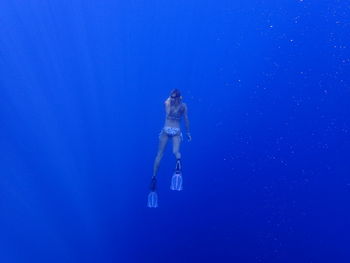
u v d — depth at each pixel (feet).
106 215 32.40
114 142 40.86
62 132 42.75
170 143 37.11
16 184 34.88
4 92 43.78
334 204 31.78
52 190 34.81
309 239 28.96
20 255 28.19
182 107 19.47
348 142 35.73
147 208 32.81
